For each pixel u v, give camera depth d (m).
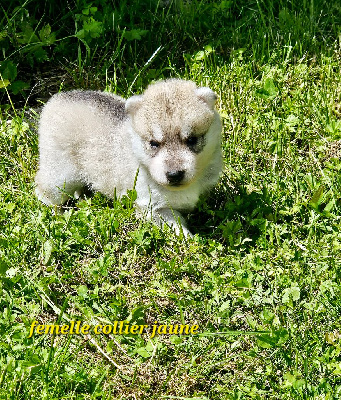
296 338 0.87
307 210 1.05
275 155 1.14
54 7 1.40
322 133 1.18
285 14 1.37
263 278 0.95
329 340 0.87
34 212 1.05
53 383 0.84
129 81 1.29
